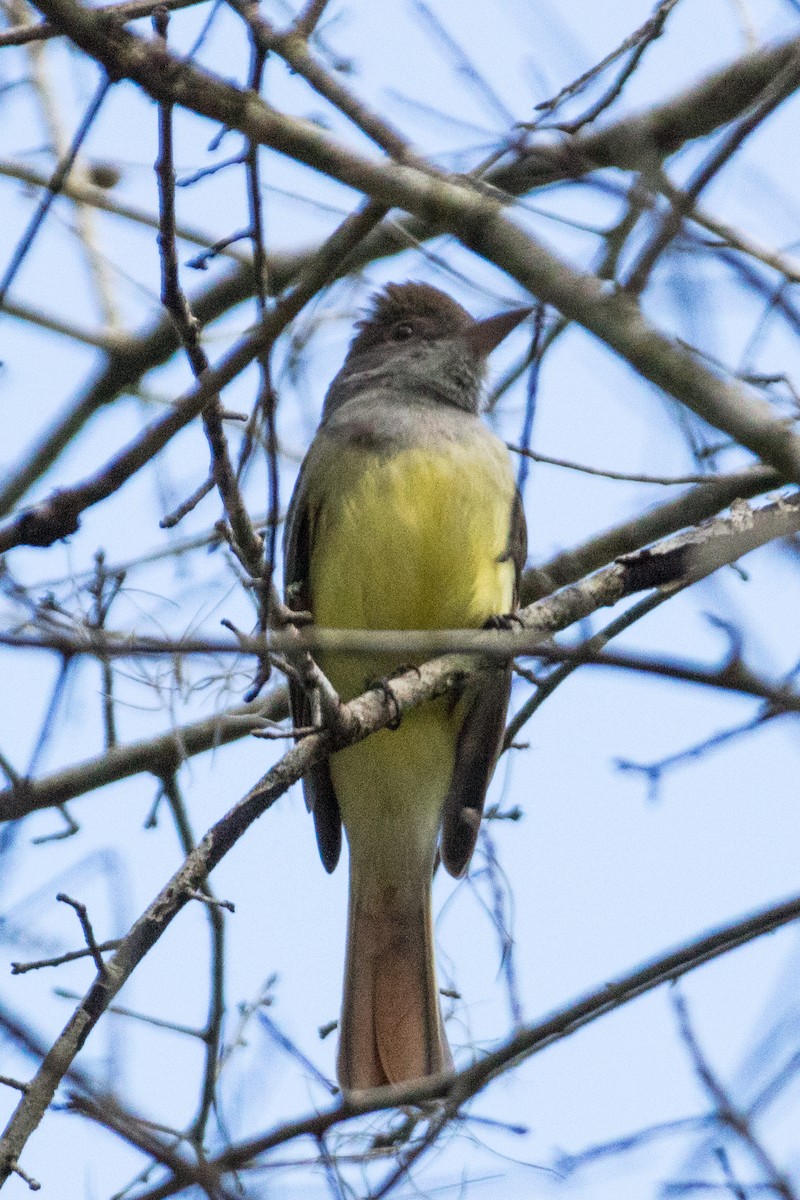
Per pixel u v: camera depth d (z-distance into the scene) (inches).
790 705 216.7
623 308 263.0
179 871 302.7
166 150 269.4
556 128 286.4
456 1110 272.1
